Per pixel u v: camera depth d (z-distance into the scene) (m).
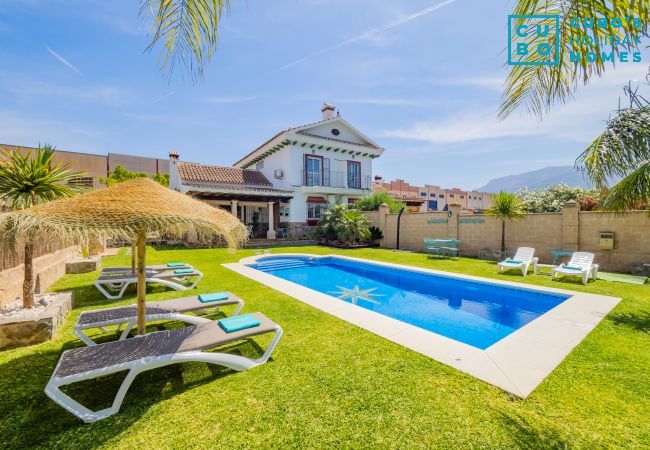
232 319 3.77
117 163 33.78
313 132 22.34
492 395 2.92
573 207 11.01
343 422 2.54
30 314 4.45
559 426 2.50
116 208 2.99
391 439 2.35
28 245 4.73
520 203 12.66
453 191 50.09
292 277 10.79
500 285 8.05
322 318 5.13
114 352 2.93
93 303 5.97
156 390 3.04
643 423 2.54
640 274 9.23
